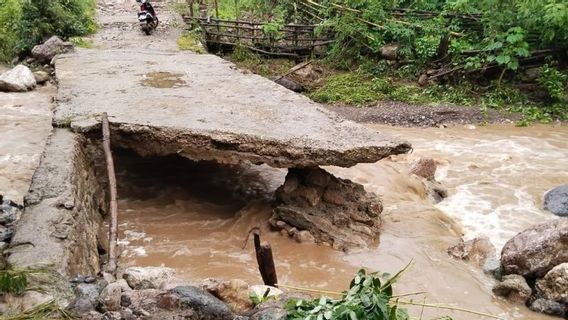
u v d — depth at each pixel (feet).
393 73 48.55
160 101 28.35
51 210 17.46
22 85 42.22
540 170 31.68
